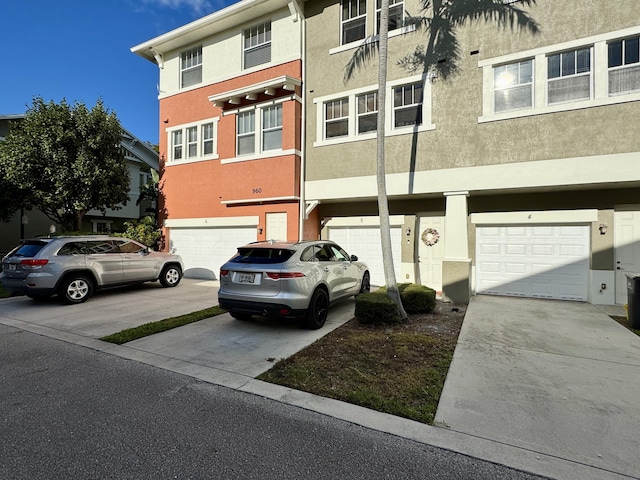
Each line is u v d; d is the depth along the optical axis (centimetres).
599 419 322
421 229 1031
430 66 894
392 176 934
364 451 280
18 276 803
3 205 1341
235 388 393
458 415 332
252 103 1127
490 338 569
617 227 816
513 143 805
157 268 1060
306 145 1071
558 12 772
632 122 707
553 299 877
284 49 1105
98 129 1351
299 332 607
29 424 317
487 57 836
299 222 1060
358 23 1012
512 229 924
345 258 801
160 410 345
